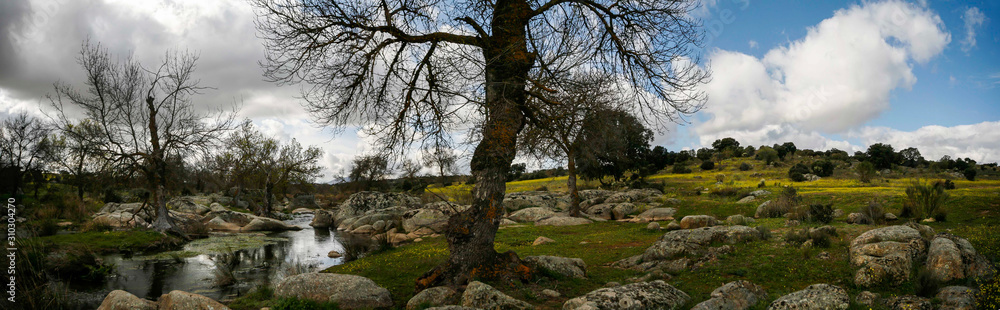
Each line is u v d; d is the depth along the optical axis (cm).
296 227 3544
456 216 1116
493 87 1086
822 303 730
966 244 1010
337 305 948
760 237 1537
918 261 1031
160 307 882
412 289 1157
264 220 3431
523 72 1087
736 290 829
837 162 9488
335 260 1942
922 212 2042
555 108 1112
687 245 1400
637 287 849
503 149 1084
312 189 6356
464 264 1066
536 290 1025
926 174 7544
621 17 1170
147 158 2614
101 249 2002
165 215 2633
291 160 4566
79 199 3662
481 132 1112
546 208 3412
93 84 2508
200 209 4125
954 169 8444
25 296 1062
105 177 2631
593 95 1130
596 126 1288
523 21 1102
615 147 2383
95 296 1260
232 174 4744
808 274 1074
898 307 721
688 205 3234
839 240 1418
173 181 3039
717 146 12431
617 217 3288
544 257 1204
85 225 2591
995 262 982
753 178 7050
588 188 5375
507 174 1116
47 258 1422
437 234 2634
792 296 764
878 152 9112
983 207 2055
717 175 6888
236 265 1800
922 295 838
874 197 2670
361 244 2366
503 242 2119
